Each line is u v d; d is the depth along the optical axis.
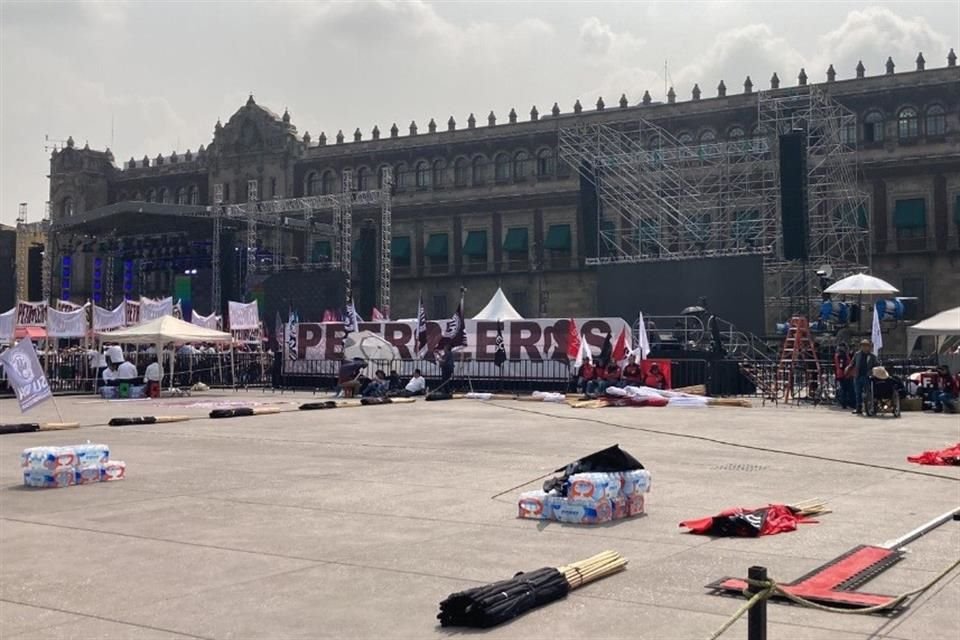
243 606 7.09
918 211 64.31
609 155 67.00
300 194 86.38
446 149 81.06
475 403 30.77
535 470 14.37
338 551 8.87
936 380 27.61
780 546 9.00
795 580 7.61
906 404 27.47
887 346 62.97
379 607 7.04
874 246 65.38
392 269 83.12
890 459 15.68
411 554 8.73
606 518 10.20
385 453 16.67
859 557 8.30
